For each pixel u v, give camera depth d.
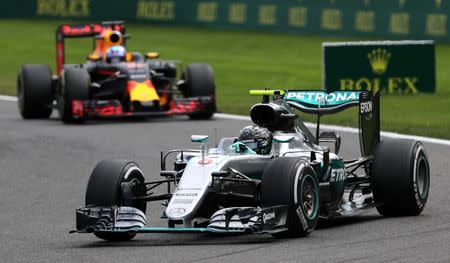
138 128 71.06
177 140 65.38
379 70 87.19
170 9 140.75
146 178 53.41
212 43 128.12
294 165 36.34
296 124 41.41
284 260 32.75
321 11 125.75
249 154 38.94
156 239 38.25
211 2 137.38
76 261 34.47
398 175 40.94
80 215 37.09
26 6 155.00
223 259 33.34
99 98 76.62
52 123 75.12
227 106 82.81
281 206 35.88
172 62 79.50
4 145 64.75
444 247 34.44
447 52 116.69
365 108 42.47
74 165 57.91
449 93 89.06
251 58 116.62
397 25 118.50
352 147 61.81
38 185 52.62
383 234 37.53
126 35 79.69
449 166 54.78
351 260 32.59
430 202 45.09
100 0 145.12
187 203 35.72
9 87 99.69
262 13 132.00
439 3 117.00
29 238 39.72
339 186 41.03
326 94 42.78
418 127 68.69
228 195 37.53
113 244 37.59
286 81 99.50
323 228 39.28
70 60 118.94
